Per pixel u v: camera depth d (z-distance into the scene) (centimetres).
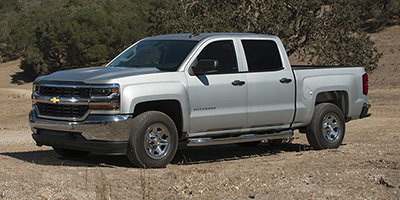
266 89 844
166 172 687
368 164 759
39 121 746
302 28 2555
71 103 714
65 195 556
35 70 9019
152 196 577
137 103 710
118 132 699
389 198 577
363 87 1000
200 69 760
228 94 799
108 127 695
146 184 618
